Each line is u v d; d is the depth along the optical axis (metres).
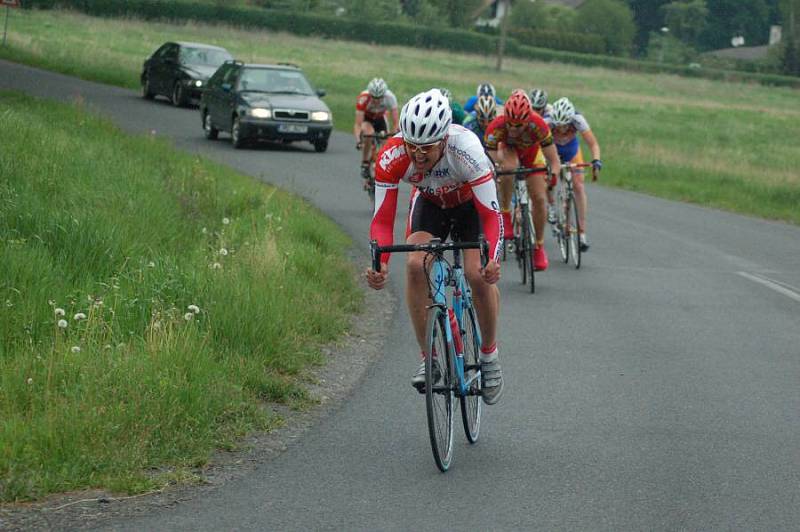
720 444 7.54
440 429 6.84
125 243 11.52
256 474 6.68
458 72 90.62
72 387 7.51
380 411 8.21
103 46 66.50
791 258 16.97
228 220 13.41
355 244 15.84
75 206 12.20
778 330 11.57
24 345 8.52
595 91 86.62
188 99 35.94
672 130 52.84
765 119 68.75
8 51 49.91
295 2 126.12
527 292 13.36
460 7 143.50
